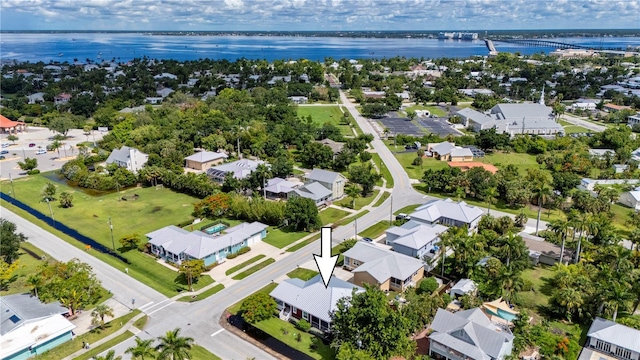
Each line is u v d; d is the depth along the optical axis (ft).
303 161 559.38
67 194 425.69
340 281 266.36
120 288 285.64
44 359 220.84
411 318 234.99
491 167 518.37
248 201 396.98
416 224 349.00
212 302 270.87
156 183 485.15
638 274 279.90
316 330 244.01
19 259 321.52
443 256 299.58
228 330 244.83
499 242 315.17
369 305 214.48
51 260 320.29
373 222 388.78
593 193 437.17
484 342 210.38
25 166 525.75
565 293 251.19
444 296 261.65
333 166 530.27
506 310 247.91
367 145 630.74
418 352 227.61
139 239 346.74
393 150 609.83
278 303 263.70
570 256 312.71
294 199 374.43
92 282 265.95
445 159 565.53
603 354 225.56
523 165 542.16
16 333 224.94
